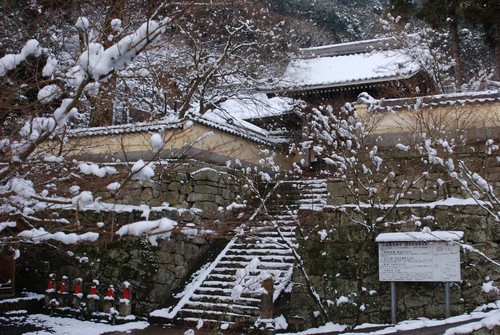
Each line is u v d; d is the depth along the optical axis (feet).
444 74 61.31
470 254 26.40
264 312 29.86
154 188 40.86
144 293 35.42
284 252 37.88
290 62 68.39
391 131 35.55
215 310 33.22
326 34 98.22
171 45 53.26
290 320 29.32
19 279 41.24
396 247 26.68
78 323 34.58
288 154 58.39
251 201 43.37
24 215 15.08
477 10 57.47
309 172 53.26
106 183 14.39
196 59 56.29
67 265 39.01
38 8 24.11
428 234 25.80
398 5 65.67
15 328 31.96
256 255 38.75
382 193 33.71
